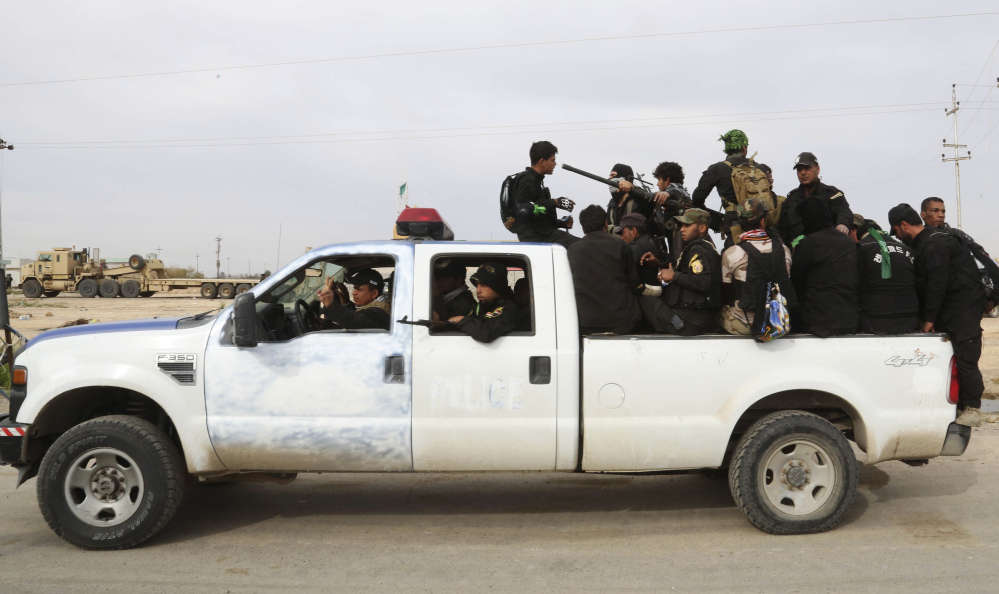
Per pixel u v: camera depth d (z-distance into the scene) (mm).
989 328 20500
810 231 4766
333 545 4422
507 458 4371
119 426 4273
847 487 4469
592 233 4684
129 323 4621
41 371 4348
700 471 4707
